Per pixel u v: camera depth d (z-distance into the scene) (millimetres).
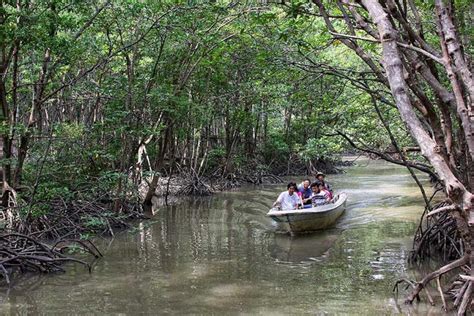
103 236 14703
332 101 13656
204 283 9688
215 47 18266
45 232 13258
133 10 14953
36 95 14648
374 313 7832
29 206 13055
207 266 10992
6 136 14195
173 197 23703
